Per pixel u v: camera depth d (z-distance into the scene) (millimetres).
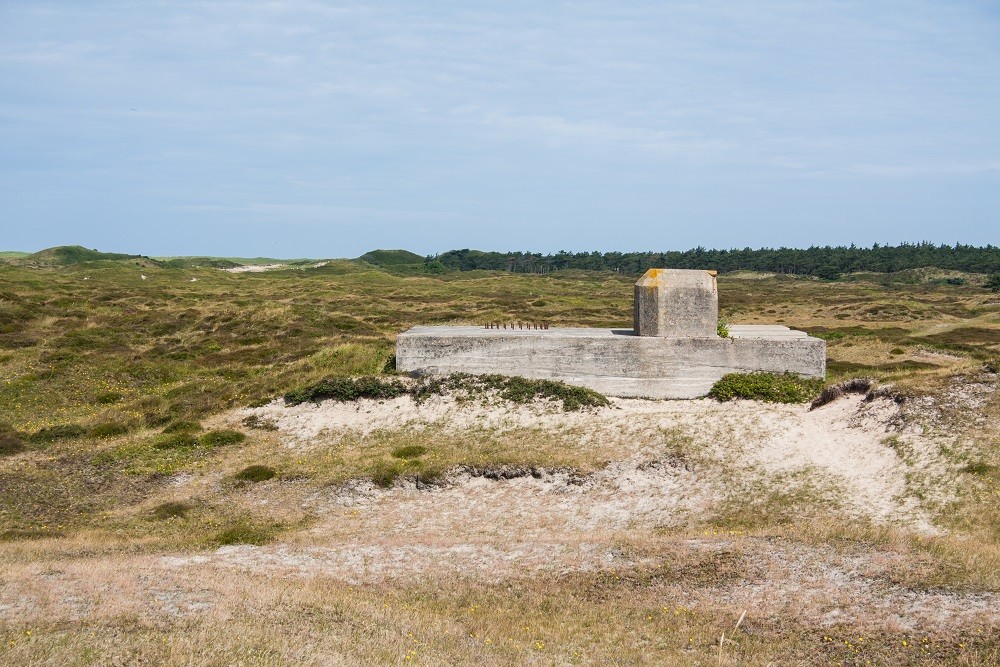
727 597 18938
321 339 58938
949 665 15070
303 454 34906
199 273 120812
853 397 33406
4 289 73562
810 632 16922
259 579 20609
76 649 14078
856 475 27859
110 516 29375
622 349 37844
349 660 14820
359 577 21484
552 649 16781
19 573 19281
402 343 40094
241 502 30219
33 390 46812
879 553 20359
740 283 171125
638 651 16656
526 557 22625
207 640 15016
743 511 26578
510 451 32531
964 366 32969
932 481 26062
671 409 35969
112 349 55625
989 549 20703
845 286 150750
